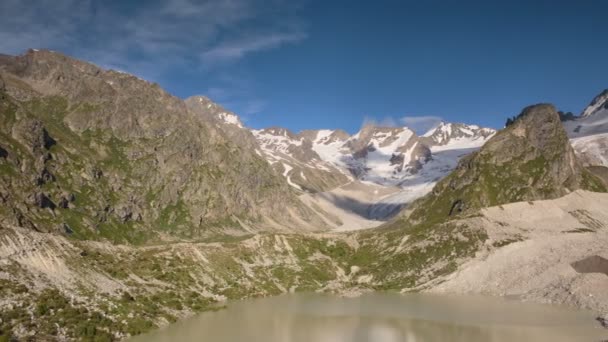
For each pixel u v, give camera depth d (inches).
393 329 5383.9
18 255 5339.6
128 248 7564.0
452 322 5610.2
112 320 5009.8
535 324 5418.3
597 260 7012.8
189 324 5546.3
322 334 5221.5
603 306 5846.5
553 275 7012.8
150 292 6146.7
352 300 7101.4
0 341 3917.3
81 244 6614.2
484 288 7362.2
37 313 4539.9
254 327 5487.2
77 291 5300.2
